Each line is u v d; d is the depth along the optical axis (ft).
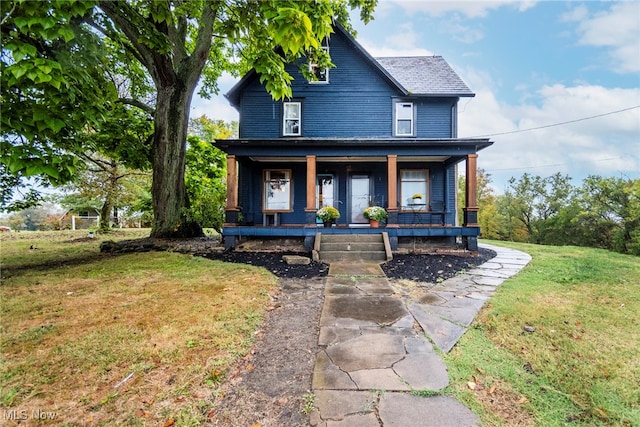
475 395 6.47
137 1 18.62
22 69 9.64
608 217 66.80
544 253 25.82
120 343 8.14
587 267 18.89
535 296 12.94
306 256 21.98
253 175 33.94
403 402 6.19
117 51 24.91
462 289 14.24
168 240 26.99
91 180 41.19
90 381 6.54
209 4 20.83
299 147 26.32
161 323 9.54
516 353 8.27
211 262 19.11
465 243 24.29
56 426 5.29
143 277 15.38
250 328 9.47
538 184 89.86
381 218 26.04
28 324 9.37
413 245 24.79
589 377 7.17
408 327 9.95
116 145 29.32
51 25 9.68
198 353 7.82
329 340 8.98
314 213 25.03
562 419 5.85
